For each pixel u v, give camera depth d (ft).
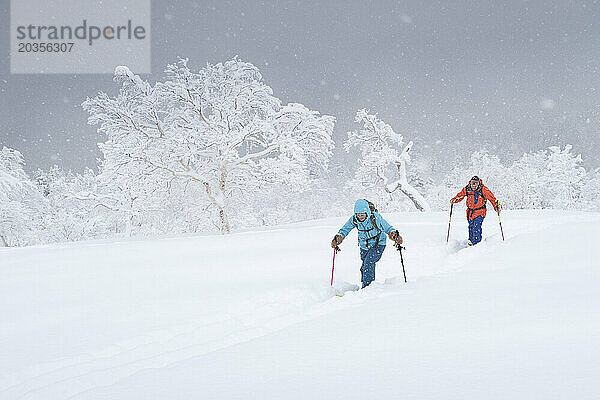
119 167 86.38
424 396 8.09
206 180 89.86
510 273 20.43
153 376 10.66
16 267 32.96
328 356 10.84
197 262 31.45
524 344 10.38
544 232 36.29
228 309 17.48
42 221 150.82
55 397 10.73
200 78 91.50
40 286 24.81
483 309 14.01
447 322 12.90
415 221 55.11
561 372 8.57
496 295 15.87
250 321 16.67
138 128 87.20
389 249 34.06
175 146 85.56
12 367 12.42
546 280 17.95
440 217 59.11
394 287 20.42
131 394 9.61
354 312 15.47
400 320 13.62
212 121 90.17
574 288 15.93
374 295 18.75
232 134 89.25
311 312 17.16
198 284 23.17
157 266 30.40
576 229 36.76
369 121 121.80
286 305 18.61
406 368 9.54
